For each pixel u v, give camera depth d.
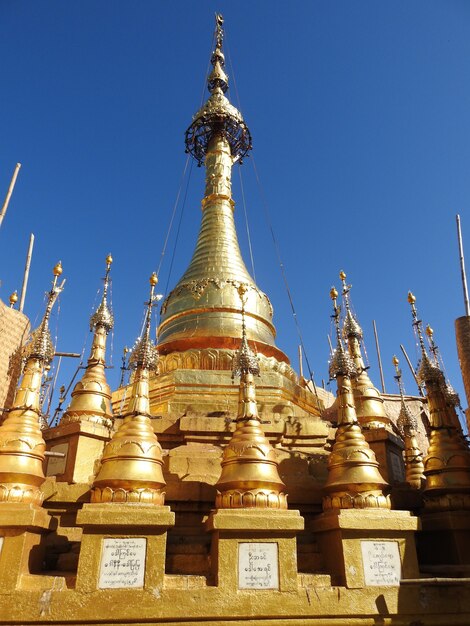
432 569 10.73
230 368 19.19
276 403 17.80
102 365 16.56
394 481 15.15
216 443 15.45
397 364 20.28
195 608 9.12
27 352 12.05
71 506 12.12
